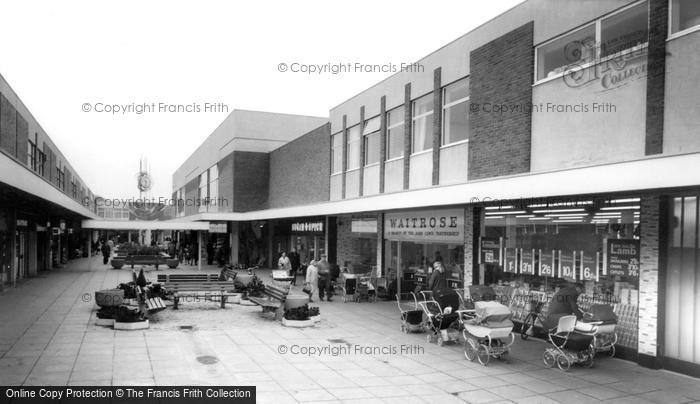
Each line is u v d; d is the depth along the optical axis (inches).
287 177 1234.6
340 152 954.1
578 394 336.8
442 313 473.1
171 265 1293.1
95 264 1439.5
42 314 592.4
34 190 570.3
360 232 882.1
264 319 589.6
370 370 386.0
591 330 398.9
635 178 333.4
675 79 368.2
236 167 1402.6
